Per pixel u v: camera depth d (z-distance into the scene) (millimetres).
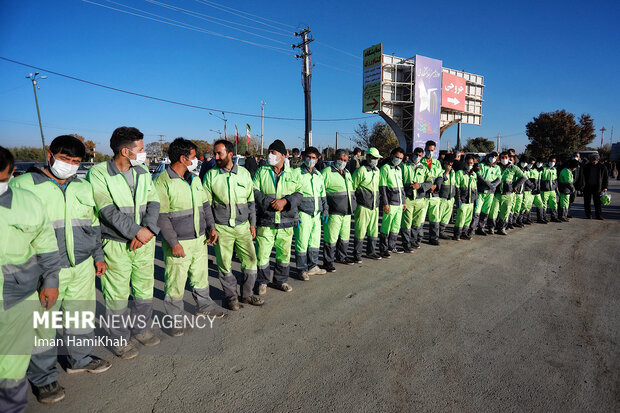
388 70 25516
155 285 4898
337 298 4488
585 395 2686
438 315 4027
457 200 7691
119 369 2918
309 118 20641
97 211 2785
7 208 1921
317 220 5207
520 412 2490
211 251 6781
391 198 6309
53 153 2449
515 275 5461
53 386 2529
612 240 7898
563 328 3754
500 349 3322
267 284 4898
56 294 2279
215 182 3857
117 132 2832
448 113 29906
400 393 2674
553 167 10305
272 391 2672
